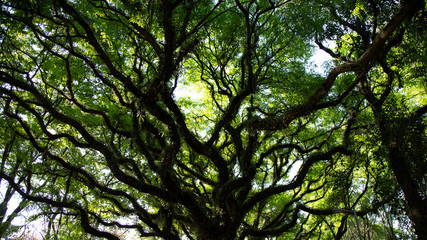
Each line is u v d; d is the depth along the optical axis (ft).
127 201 48.29
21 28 35.53
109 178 51.42
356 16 40.19
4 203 51.19
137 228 42.73
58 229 42.65
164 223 36.96
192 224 37.52
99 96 47.34
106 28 41.60
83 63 42.37
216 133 36.99
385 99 44.55
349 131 44.27
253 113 47.70
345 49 49.29
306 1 37.52
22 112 46.98
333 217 74.64
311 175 58.49
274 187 38.29
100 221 41.24
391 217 54.34
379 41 26.61
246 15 35.94
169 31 29.40
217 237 33.06
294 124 53.98
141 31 32.94
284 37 45.47
